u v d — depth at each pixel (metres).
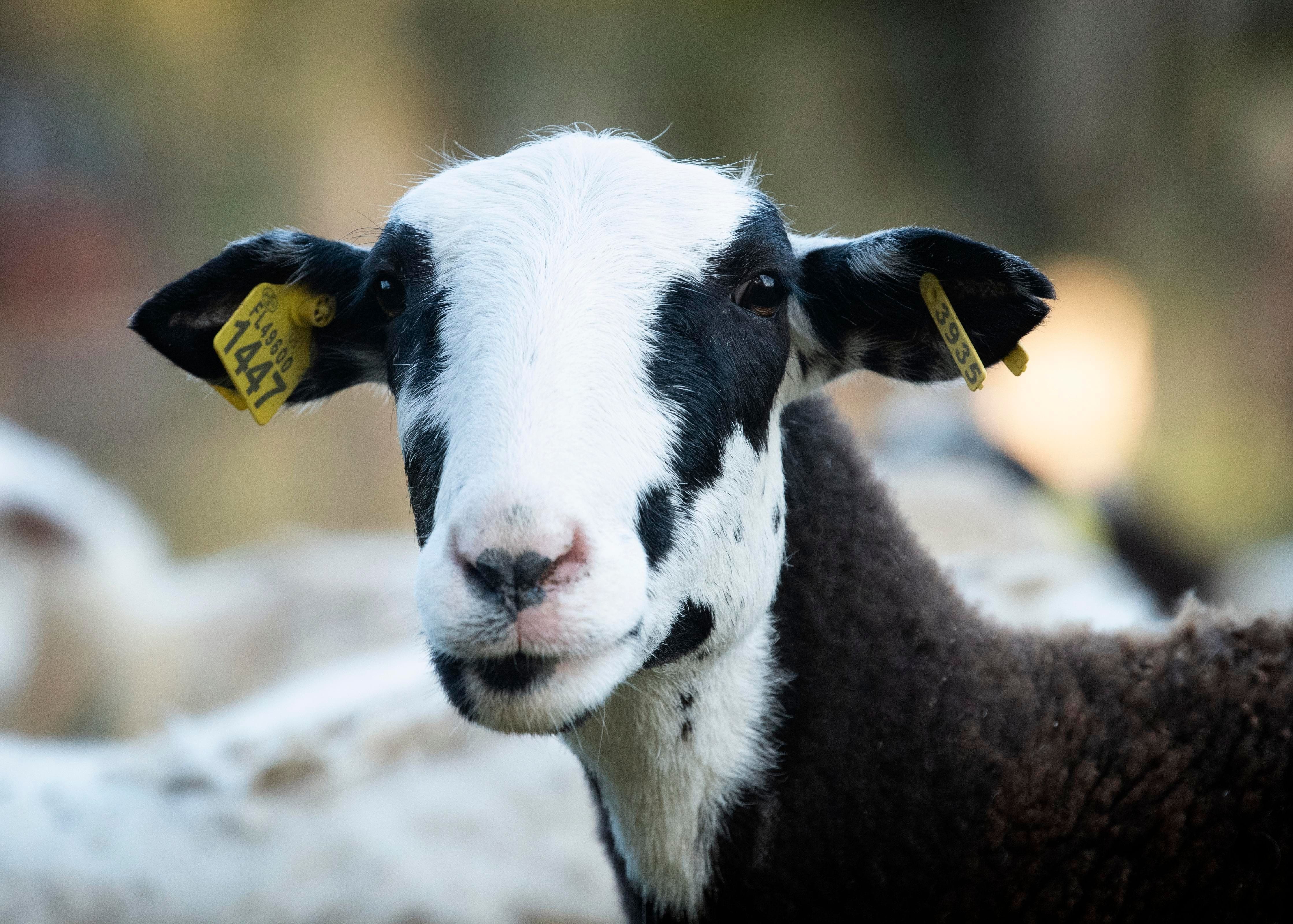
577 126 4.32
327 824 5.76
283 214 27.97
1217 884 3.52
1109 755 3.60
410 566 10.35
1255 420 25.39
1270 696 3.67
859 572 3.76
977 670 3.69
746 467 3.45
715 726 3.61
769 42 29.89
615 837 3.85
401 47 28.48
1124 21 27.25
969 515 9.42
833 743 3.63
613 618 2.96
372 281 3.65
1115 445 17.69
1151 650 3.85
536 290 3.28
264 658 10.07
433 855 5.77
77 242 26.09
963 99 29.81
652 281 3.34
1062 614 5.75
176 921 5.37
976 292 3.71
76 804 5.73
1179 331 26.34
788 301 3.68
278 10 27.80
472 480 2.97
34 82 26.62
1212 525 22.14
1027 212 29.47
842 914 3.63
